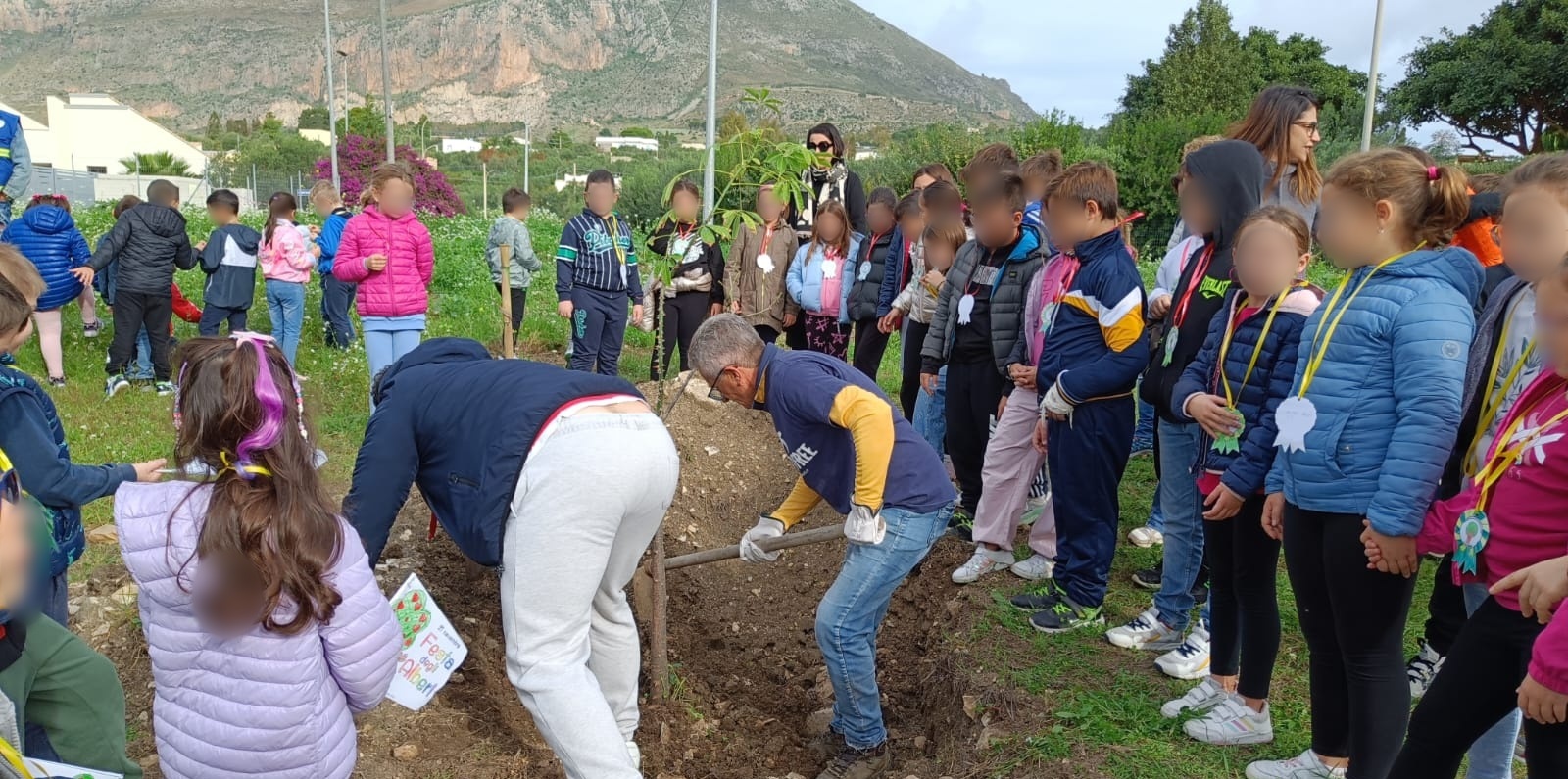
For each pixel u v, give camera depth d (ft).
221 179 137.59
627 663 11.48
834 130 25.93
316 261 32.53
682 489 21.67
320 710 7.82
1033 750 11.46
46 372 28.19
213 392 7.20
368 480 9.87
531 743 12.00
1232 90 128.67
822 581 18.63
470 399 9.78
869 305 22.48
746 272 25.39
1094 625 14.12
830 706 14.35
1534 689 6.64
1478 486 7.97
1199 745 11.34
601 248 25.48
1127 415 13.57
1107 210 13.03
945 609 15.57
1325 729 9.93
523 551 9.34
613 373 26.81
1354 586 8.92
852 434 11.26
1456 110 99.30
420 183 99.45
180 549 7.13
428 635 9.80
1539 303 7.13
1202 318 11.92
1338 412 8.87
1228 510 10.52
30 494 9.20
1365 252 8.97
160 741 7.80
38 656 8.30
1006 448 15.38
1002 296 15.49
